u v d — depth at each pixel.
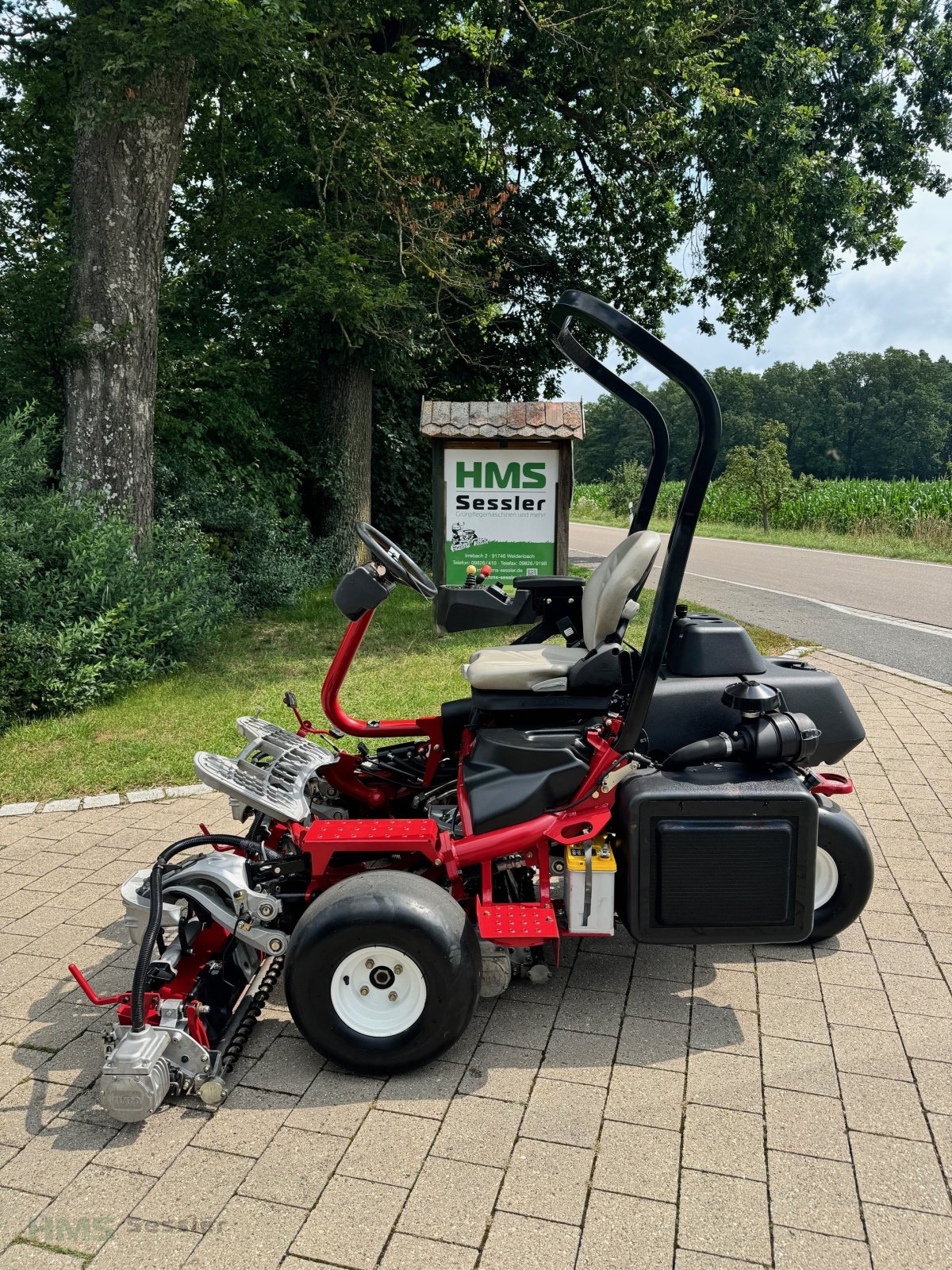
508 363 17.16
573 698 3.29
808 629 10.48
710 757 3.09
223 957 3.02
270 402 13.86
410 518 15.82
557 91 14.77
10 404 8.68
